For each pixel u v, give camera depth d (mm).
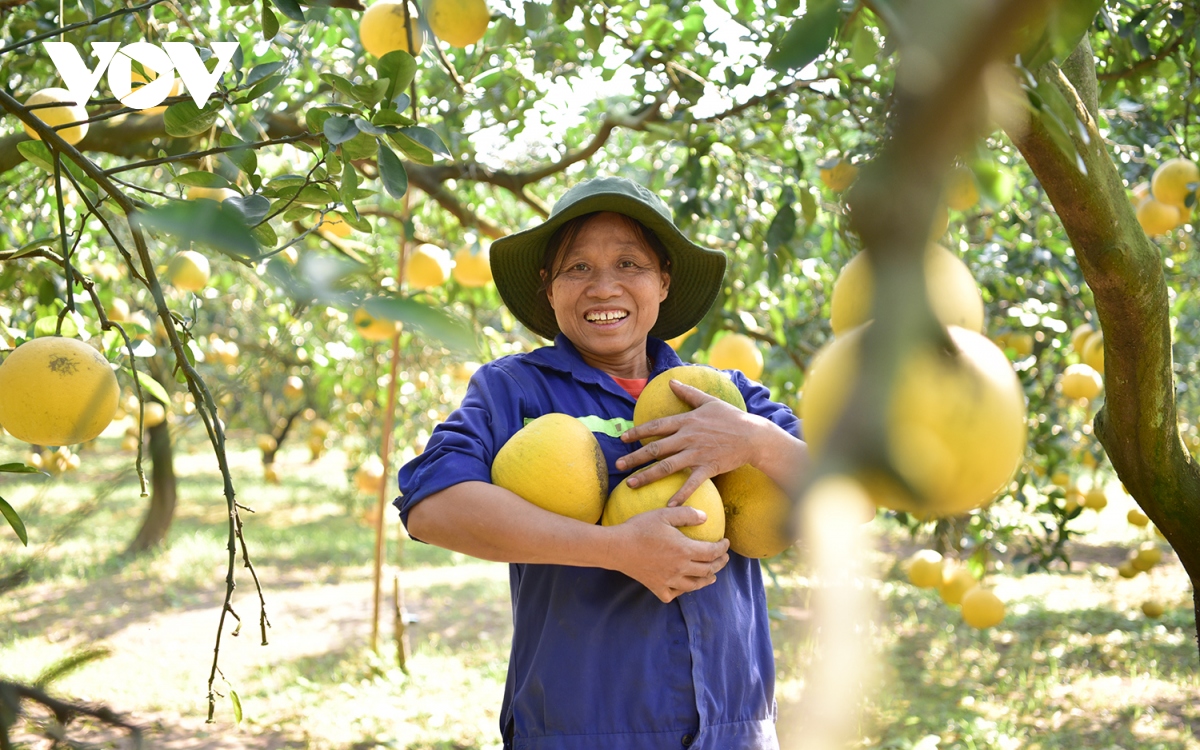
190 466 17328
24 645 5570
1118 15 2793
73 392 1306
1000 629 6523
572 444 1590
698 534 1540
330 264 461
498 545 1555
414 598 7707
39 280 2590
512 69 3588
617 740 1644
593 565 1530
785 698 4008
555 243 1981
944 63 185
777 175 4137
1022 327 4617
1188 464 1405
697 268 2111
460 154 3951
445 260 3092
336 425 9938
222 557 8914
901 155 195
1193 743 4535
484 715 5000
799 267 4695
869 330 198
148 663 5664
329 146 1483
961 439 334
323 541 10047
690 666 1679
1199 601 1464
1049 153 1089
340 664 5844
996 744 4367
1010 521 4449
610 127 3873
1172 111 3369
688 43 3426
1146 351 1305
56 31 1208
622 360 2012
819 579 187
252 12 2789
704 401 1662
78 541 9203
